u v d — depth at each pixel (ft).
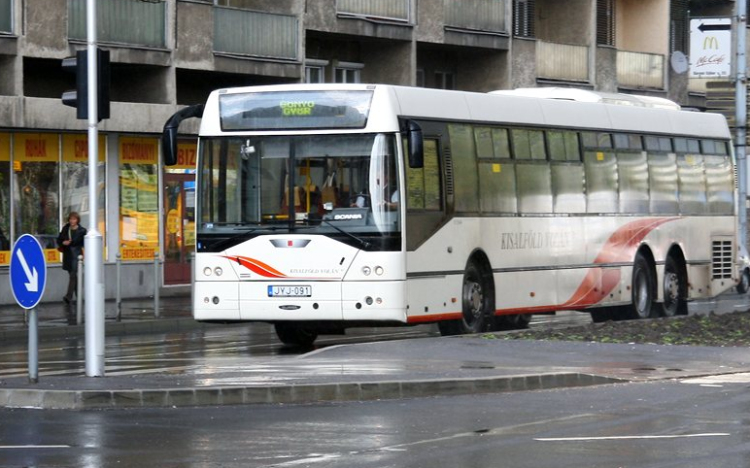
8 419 55.98
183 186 161.99
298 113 87.66
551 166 103.86
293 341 98.53
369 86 87.20
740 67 151.02
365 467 43.86
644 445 48.52
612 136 111.75
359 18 174.40
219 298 88.28
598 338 87.51
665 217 118.32
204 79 166.91
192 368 71.67
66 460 45.37
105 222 152.35
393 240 86.02
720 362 76.43
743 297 164.66
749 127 185.98
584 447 48.06
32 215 144.97
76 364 83.25
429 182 89.76
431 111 91.04
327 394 62.23
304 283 86.74
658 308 118.21
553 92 111.24
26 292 64.13
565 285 104.88
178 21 153.99
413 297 87.61
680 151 121.29
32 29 139.44
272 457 45.80
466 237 93.40
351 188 86.69
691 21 154.71
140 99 154.92
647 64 225.97
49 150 146.82
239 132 88.58
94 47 67.36
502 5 195.72
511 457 45.83
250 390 61.16
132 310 132.57
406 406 60.08
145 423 54.29
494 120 97.86
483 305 96.12
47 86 148.25
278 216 87.51
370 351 78.23
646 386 67.82
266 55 164.14
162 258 159.12
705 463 44.60
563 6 215.10
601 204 109.70
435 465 44.27
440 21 185.47
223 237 88.33
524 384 66.64
